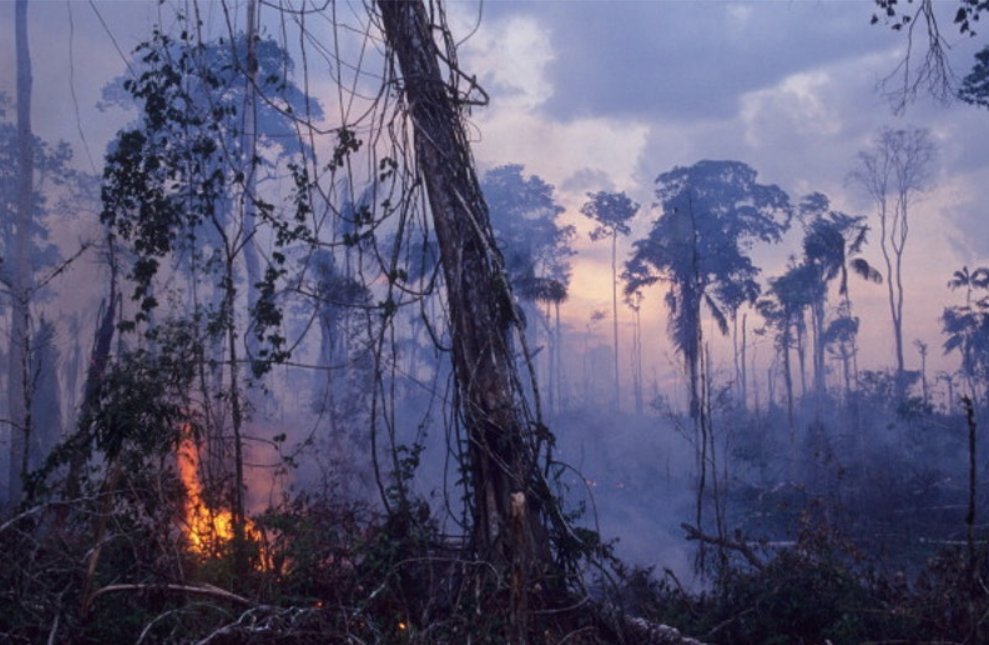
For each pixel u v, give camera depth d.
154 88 11.43
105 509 7.86
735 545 11.77
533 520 8.90
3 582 7.49
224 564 8.87
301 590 8.70
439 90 9.66
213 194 11.34
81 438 9.27
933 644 8.04
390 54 9.61
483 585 8.26
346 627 7.61
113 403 9.13
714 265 60.03
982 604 8.33
